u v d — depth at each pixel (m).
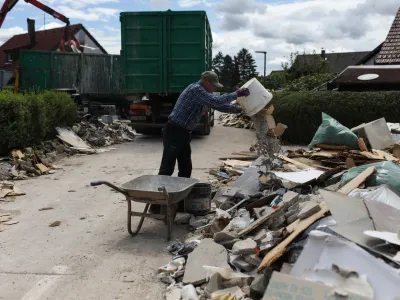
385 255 3.09
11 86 20.30
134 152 12.15
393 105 12.82
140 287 4.13
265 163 6.45
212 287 3.84
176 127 6.09
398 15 18.62
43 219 6.21
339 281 2.83
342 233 3.40
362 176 5.04
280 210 4.72
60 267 4.57
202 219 5.75
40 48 37.50
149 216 5.36
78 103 15.92
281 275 2.89
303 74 29.12
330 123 7.70
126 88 13.69
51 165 9.89
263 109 6.11
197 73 13.38
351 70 14.84
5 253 4.96
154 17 13.26
